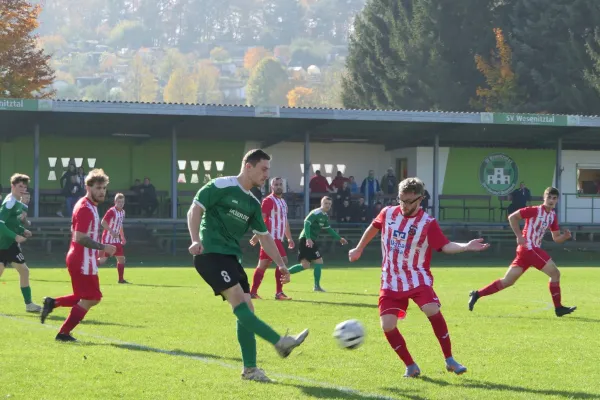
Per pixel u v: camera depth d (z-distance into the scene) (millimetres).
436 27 72188
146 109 38656
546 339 13867
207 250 10281
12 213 17453
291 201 46875
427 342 13422
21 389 9586
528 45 66125
